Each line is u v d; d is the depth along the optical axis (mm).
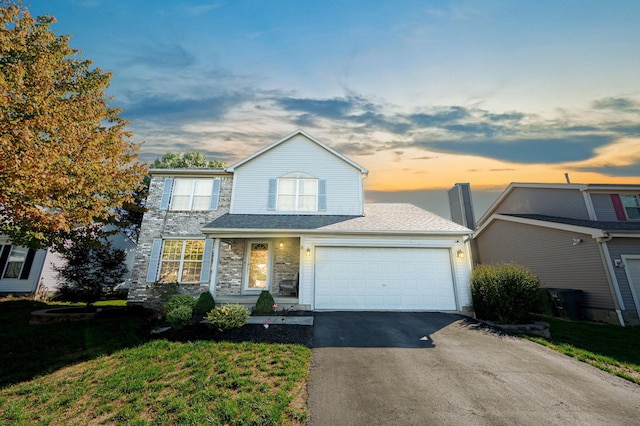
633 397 4254
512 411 3795
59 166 6586
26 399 4301
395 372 5051
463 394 4258
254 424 3512
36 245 8547
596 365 5535
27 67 7438
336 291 10258
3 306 12727
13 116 6828
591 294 11180
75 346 6668
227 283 12086
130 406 4047
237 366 5301
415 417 3633
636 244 11070
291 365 5309
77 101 8805
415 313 9680
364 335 7199
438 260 10672
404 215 13031
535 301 8242
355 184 13453
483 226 17922
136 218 20359
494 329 7938
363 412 3762
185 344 6574
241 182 13266
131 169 10156
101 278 11102
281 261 12711
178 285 11758
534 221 14148
